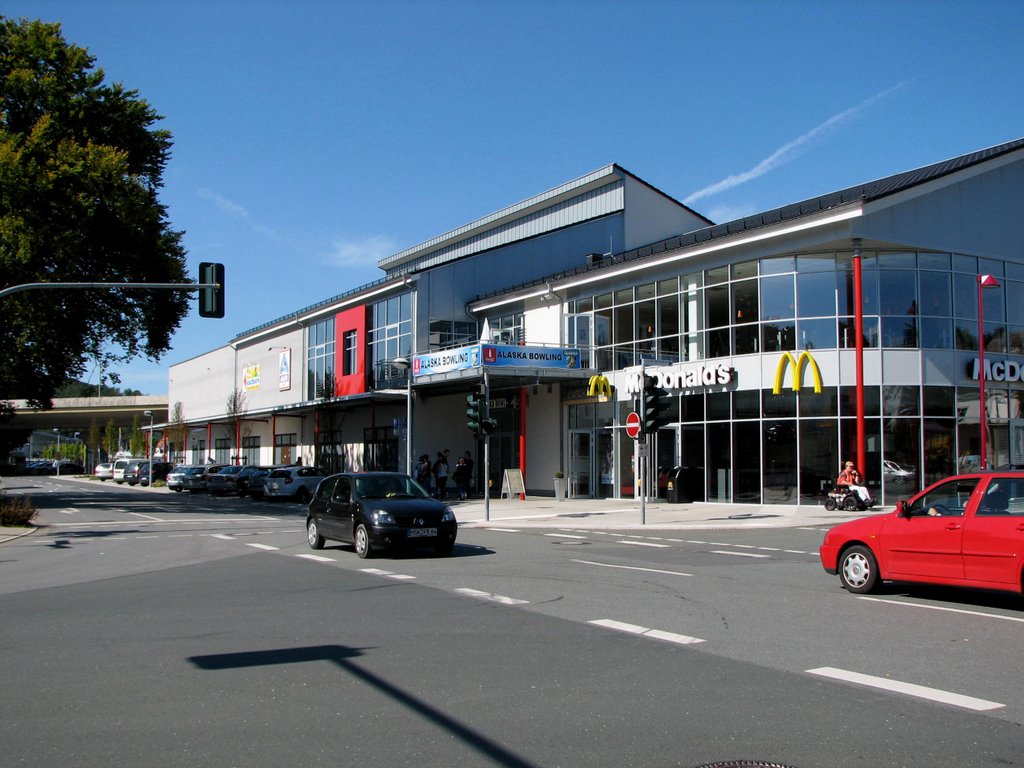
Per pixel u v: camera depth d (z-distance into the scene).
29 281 28.52
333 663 7.36
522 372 31.67
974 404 26.98
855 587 11.03
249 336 58.12
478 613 9.76
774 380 26.95
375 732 5.48
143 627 9.13
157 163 34.25
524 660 7.41
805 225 25.80
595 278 33.00
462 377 32.31
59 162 28.48
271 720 5.75
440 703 6.11
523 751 5.10
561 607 10.14
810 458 26.33
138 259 31.64
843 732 5.40
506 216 46.66
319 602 10.66
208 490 45.00
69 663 7.46
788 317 26.89
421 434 39.03
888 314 26.33
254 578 13.12
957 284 27.11
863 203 24.48
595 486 33.31
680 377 29.25
